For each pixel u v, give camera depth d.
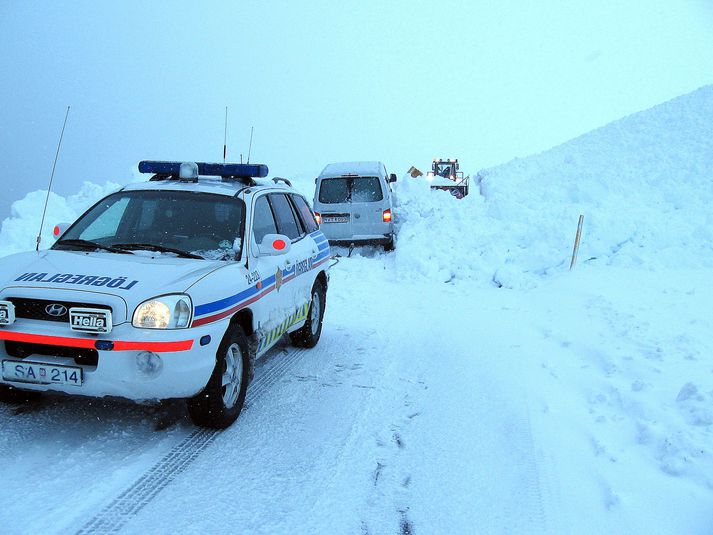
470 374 5.92
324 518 3.40
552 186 13.64
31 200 10.92
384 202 14.02
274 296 5.23
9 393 4.49
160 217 5.01
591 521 3.42
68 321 3.85
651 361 5.73
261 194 5.52
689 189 12.16
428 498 3.66
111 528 3.17
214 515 3.36
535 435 4.49
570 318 7.76
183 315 3.88
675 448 4.01
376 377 5.82
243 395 4.67
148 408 4.72
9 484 3.50
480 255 11.48
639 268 9.81
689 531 3.28
